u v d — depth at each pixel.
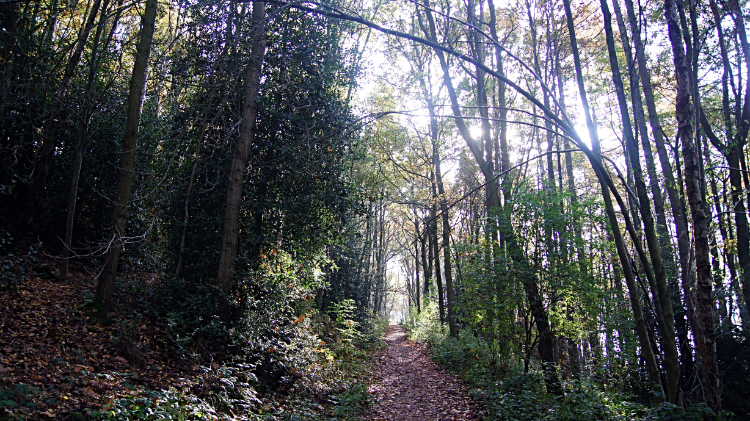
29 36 7.98
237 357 7.31
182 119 9.95
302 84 9.81
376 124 17.42
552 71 15.12
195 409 4.97
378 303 38.19
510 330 9.47
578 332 9.86
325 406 7.86
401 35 4.24
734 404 9.39
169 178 9.67
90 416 4.03
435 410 8.30
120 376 5.43
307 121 9.70
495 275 9.19
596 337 11.18
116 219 7.24
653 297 5.41
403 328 34.91
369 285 23.12
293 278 10.01
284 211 9.57
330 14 4.22
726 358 10.02
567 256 8.98
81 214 10.06
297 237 10.04
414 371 12.98
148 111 10.98
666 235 10.62
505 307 9.23
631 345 10.29
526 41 15.85
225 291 8.28
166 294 8.55
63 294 7.30
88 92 8.12
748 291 9.69
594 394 7.03
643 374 10.73
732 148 9.97
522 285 9.14
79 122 8.88
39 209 9.33
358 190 10.75
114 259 7.19
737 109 10.36
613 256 10.20
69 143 9.68
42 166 8.63
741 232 9.88
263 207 9.65
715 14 8.97
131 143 7.38
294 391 7.83
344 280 19.55
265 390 7.38
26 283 7.23
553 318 9.37
